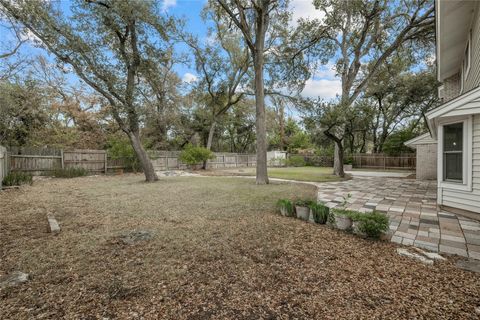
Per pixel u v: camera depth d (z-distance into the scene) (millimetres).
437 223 3691
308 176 11523
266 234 3125
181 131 18078
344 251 2619
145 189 6953
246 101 21656
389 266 2270
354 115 9781
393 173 14281
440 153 4680
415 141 10469
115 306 1646
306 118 10031
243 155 20812
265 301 1719
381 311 1604
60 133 12969
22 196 5746
